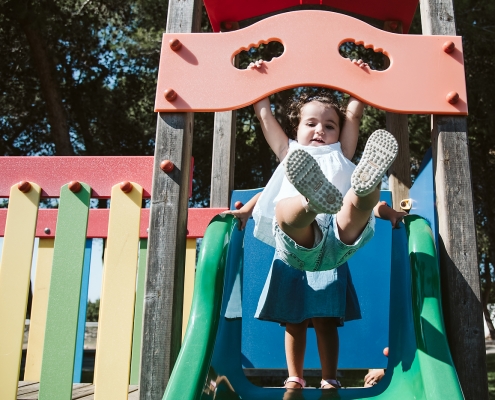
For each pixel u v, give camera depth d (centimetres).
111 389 212
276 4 320
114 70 1216
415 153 1070
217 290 182
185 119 206
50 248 350
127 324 219
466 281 187
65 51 1159
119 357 215
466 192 195
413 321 178
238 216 220
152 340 186
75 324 218
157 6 1099
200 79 208
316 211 168
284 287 227
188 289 332
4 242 233
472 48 1027
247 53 984
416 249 188
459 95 203
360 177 166
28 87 1152
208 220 338
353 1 314
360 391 194
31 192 240
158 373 183
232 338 210
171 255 193
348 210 185
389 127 316
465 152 200
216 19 329
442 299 193
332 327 237
